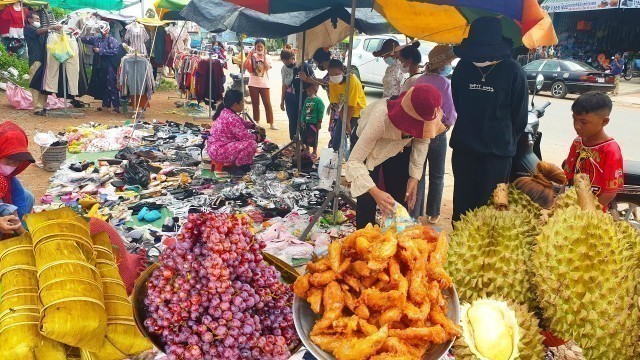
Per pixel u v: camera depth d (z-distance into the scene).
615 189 3.43
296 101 8.95
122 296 1.93
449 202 6.83
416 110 3.15
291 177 7.08
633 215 5.27
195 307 1.64
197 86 13.05
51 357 1.72
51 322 1.61
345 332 1.71
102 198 5.87
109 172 6.80
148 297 1.71
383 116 3.49
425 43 14.59
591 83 18.06
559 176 2.86
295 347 1.85
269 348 1.69
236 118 7.10
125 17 18.50
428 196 5.85
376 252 1.81
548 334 2.24
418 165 3.85
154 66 16.11
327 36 8.04
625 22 27.47
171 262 1.71
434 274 1.86
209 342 1.64
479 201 4.37
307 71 8.40
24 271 1.91
